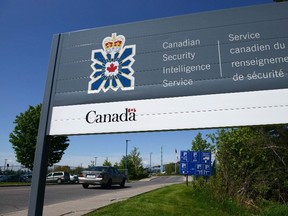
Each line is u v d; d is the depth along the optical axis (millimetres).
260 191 10430
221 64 5031
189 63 5184
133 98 5254
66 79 5703
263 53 4918
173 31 5441
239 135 11633
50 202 10422
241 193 10750
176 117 4965
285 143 10383
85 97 5492
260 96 4727
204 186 13078
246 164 11000
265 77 4797
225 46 5113
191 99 4980
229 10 5277
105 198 11297
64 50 5914
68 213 7719
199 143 20000
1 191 14281
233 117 4734
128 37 5645
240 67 4938
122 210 7949
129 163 53969
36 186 5137
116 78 5453
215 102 4871
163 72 5250
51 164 34594
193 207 9617
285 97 4648
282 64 4809
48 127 5477
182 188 15047
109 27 5812
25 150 34219
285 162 10352
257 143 10656
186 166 15273
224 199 10586
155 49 5426
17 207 9258
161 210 8367
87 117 5371
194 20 5395
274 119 4590
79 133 5328
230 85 4887
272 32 4996
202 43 5234
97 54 5707
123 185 19562
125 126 5148
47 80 5770
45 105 5605
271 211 9375
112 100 5348
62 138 35312
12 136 34906
